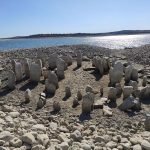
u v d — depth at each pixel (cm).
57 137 806
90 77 1370
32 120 939
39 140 746
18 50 2738
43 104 1120
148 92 1167
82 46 3047
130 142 794
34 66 1318
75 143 759
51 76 1264
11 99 1180
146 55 2323
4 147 698
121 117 1003
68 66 1538
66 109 1077
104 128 918
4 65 1683
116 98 1145
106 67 1422
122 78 1336
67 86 1202
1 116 942
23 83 1320
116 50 2883
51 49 2684
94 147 747
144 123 940
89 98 1034
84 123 958
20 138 749
